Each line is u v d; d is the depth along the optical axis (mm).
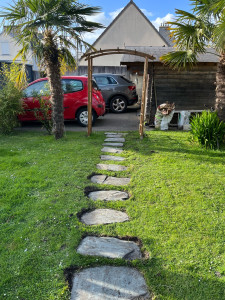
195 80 8344
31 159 4891
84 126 8430
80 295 1928
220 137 5695
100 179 4062
